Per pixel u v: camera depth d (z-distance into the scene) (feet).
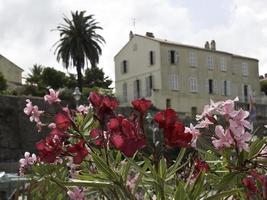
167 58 210.38
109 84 278.05
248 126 8.99
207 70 221.25
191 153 10.57
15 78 263.70
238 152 9.02
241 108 9.64
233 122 8.94
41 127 13.61
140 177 9.14
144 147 8.98
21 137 135.54
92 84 274.16
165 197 8.95
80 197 9.86
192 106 213.25
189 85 214.07
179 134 8.87
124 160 9.61
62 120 10.36
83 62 210.18
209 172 9.86
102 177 9.16
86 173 10.11
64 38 210.79
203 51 221.46
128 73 224.12
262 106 201.87
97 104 9.82
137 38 220.23
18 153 134.00
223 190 9.07
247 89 235.40
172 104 207.51
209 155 10.19
